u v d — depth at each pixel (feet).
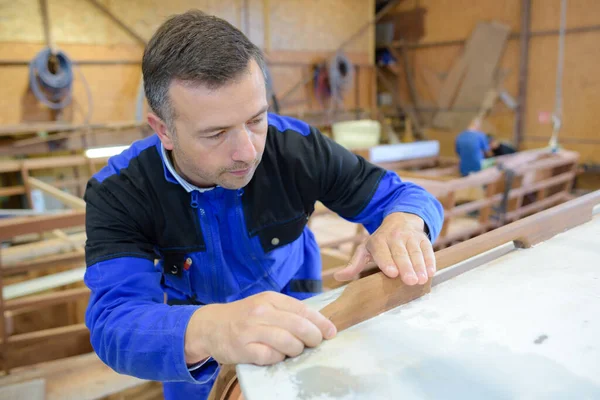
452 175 15.51
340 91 20.33
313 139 3.29
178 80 2.13
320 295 2.22
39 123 14.10
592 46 18.15
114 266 2.63
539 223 2.78
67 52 14.38
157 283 2.71
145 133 15.43
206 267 3.17
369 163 3.51
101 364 6.79
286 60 19.25
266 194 3.13
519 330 1.86
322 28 20.25
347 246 10.30
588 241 2.79
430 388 1.55
